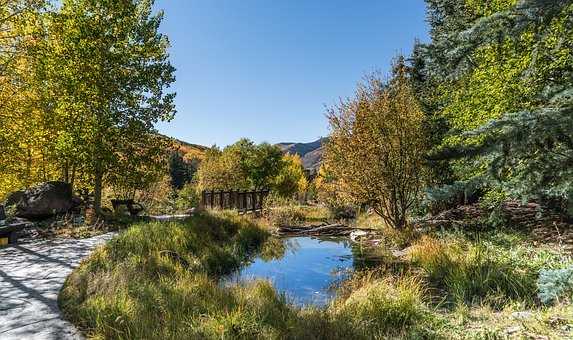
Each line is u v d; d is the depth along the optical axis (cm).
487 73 1128
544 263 774
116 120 1492
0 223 1082
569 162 291
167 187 3166
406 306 614
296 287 903
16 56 1554
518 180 304
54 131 1521
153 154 1600
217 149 4891
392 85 1413
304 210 2659
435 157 305
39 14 1457
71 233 1180
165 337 454
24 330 469
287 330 543
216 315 542
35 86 1495
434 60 335
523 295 668
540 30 326
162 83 1580
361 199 1421
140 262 806
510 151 285
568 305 546
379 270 948
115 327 475
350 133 1398
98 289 592
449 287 757
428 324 571
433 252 943
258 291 715
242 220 1683
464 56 326
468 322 577
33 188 1404
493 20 303
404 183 1362
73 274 701
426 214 1772
